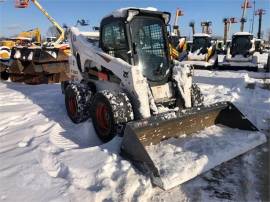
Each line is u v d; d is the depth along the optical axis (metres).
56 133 5.30
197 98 5.47
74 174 3.59
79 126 5.62
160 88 5.18
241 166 4.06
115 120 4.49
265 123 5.90
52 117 6.39
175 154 4.01
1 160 4.10
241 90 9.57
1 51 14.05
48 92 9.41
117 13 5.05
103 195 3.22
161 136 4.42
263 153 4.45
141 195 3.27
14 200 3.12
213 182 3.66
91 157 3.98
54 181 3.48
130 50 4.93
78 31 6.71
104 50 5.56
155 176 3.45
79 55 6.41
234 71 15.24
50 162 3.98
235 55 15.83
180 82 5.16
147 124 4.05
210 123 5.10
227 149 4.19
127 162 3.81
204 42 17.05
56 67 11.45
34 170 3.75
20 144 4.76
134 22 5.02
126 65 4.72
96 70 5.83
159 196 3.34
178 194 3.39
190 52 16.98
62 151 4.35
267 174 3.84
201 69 16.20
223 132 4.88
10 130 5.61
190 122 4.71
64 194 3.20
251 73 14.27
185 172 3.56
